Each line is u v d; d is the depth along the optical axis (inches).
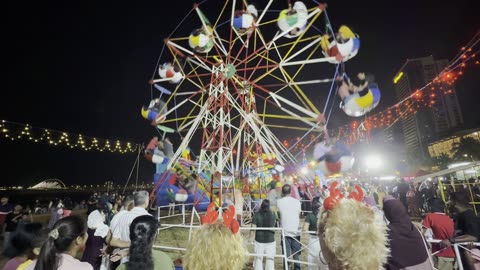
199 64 332.2
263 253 241.1
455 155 1819.6
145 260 104.0
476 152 1694.1
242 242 96.1
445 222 201.9
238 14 291.6
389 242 121.7
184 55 319.9
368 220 73.0
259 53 305.6
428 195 567.2
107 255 191.3
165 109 319.9
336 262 72.5
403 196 591.5
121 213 185.2
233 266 85.0
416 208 605.0
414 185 713.0
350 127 1015.6
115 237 175.5
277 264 292.0
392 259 120.0
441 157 1974.7
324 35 235.9
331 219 75.4
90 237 222.8
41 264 97.0
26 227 135.1
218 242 86.4
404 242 121.2
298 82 252.2
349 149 190.9
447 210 435.5
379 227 74.3
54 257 98.2
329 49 223.9
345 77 206.4
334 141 197.5
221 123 315.6
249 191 456.4
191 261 86.3
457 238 187.6
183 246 332.5
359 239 68.9
